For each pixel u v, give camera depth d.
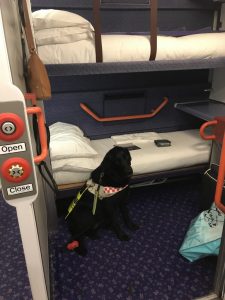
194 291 1.54
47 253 1.63
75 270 1.69
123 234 1.97
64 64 1.56
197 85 2.83
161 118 2.85
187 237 1.78
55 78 2.37
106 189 1.83
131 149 2.31
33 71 1.09
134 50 1.67
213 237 1.62
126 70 1.70
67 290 1.55
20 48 1.23
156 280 1.62
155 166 2.18
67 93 2.43
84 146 2.05
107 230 2.07
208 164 2.35
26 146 0.84
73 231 1.90
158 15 2.51
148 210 2.32
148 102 2.72
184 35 2.17
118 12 2.38
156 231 2.06
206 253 1.63
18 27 1.21
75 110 2.51
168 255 1.81
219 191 1.31
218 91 2.75
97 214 1.90
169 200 2.47
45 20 1.50
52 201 1.95
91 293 1.53
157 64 1.77
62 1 2.17
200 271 1.68
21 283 1.61
